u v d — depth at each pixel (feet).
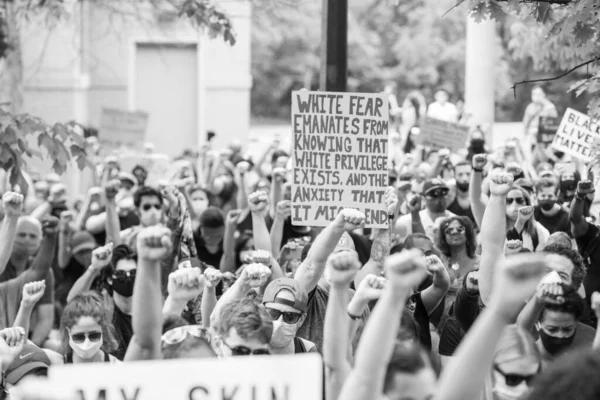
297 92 32.30
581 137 45.34
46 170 89.35
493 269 25.29
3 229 28.76
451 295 31.60
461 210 45.68
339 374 17.80
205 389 14.82
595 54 30.55
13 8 70.23
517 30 74.95
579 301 21.42
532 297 22.44
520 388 16.76
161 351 18.61
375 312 14.28
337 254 17.26
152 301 17.10
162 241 16.81
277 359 14.90
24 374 22.31
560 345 21.63
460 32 178.60
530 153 69.00
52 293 35.06
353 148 32.22
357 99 32.22
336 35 33.94
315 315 26.30
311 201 32.32
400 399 15.17
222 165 63.21
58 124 40.32
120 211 46.98
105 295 28.94
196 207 51.24
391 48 181.47
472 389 13.70
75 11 78.84
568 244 28.96
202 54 98.89
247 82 99.35
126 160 78.07
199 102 99.19
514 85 30.07
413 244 30.78
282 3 65.87
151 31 96.37
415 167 54.70
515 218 35.45
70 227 45.88
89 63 95.71
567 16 29.12
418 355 15.37
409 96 92.73
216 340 19.70
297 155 32.35
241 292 22.12
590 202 41.50
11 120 39.75
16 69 70.79
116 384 14.67
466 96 71.05
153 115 99.25
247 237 40.22
